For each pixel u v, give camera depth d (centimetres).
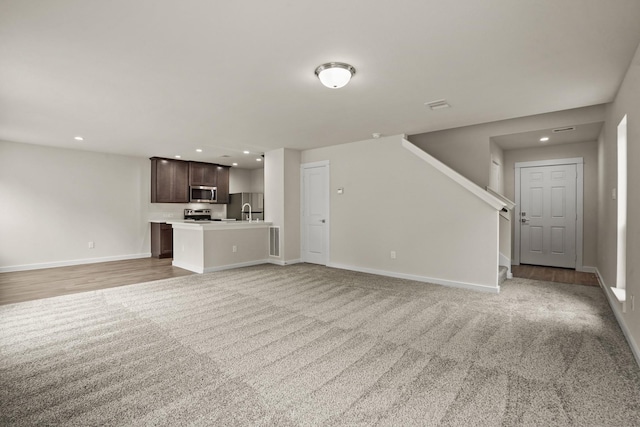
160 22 194
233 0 172
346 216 552
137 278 487
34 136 498
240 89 303
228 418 160
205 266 531
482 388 187
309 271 536
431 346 244
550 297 376
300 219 630
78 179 613
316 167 602
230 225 566
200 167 771
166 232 697
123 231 671
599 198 458
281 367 212
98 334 268
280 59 244
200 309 334
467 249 422
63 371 207
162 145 570
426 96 321
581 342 250
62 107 354
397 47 226
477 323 292
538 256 569
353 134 484
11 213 541
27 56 236
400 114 382
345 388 188
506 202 461
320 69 256
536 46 223
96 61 245
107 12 183
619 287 310
